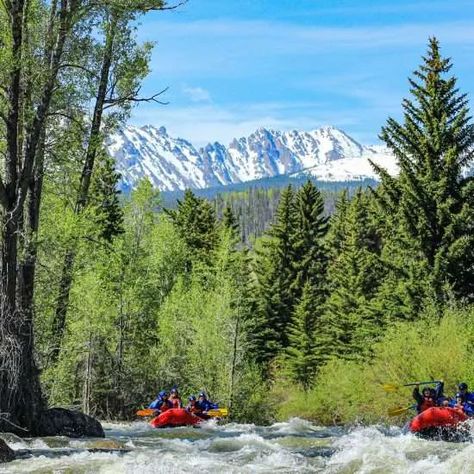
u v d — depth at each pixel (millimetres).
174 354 39281
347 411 32656
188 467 12602
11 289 17281
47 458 13336
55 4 18578
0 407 16828
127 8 18766
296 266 62562
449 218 36312
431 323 30047
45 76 18000
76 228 24000
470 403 20219
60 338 24969
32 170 18844
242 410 38188
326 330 56406
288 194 65062
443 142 37219
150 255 45312
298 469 12609
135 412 38656
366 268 56188
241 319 38656
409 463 11969
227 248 44000
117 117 22312
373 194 39094
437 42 37938
